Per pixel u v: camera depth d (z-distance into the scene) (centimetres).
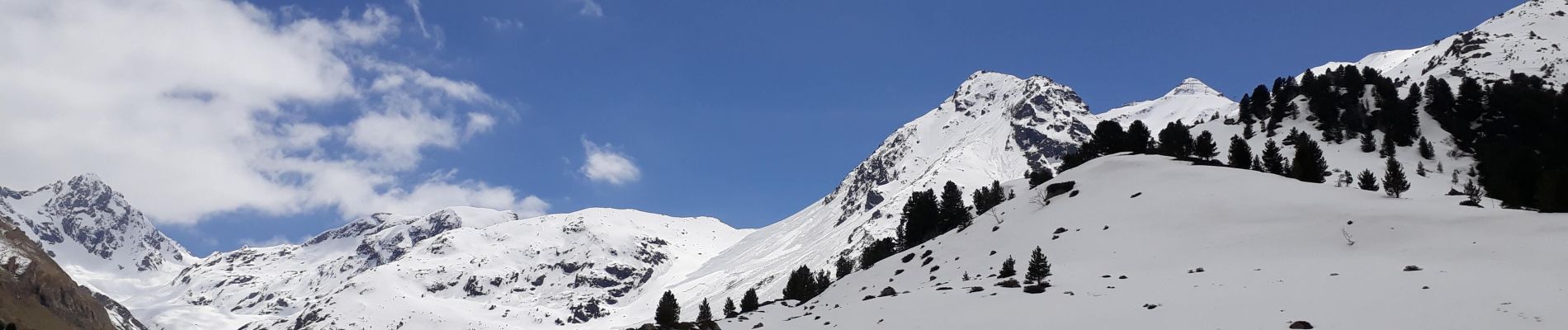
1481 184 16600
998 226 11756
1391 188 9581
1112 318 5459
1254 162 15650
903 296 7556
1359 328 4619
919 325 6072
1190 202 10094
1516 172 15850
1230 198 9844
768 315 8194
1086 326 5334
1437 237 6950
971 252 10800
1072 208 11462
